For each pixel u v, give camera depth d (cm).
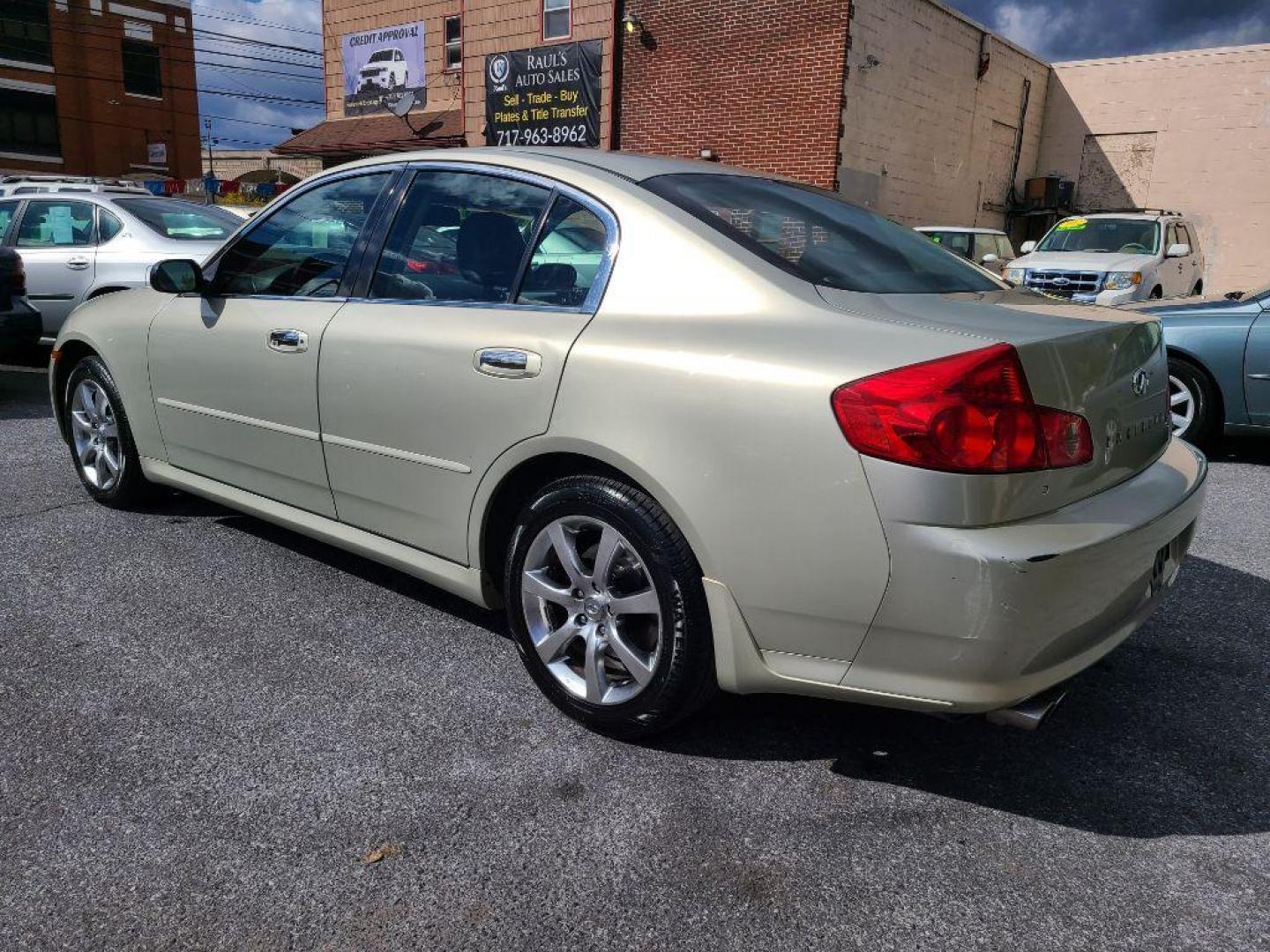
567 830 231
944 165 1777
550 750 265
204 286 376
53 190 902
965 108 1797
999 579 203
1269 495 552
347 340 318
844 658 225
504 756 262
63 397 476
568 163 295
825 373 218
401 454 305
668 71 1638
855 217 317
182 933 196
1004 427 206
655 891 211
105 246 839
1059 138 2098
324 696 292
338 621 345
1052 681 220
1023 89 1989
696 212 269
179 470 413
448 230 309
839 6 1435
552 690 279
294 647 323
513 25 1809
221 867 215
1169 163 1977
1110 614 229
